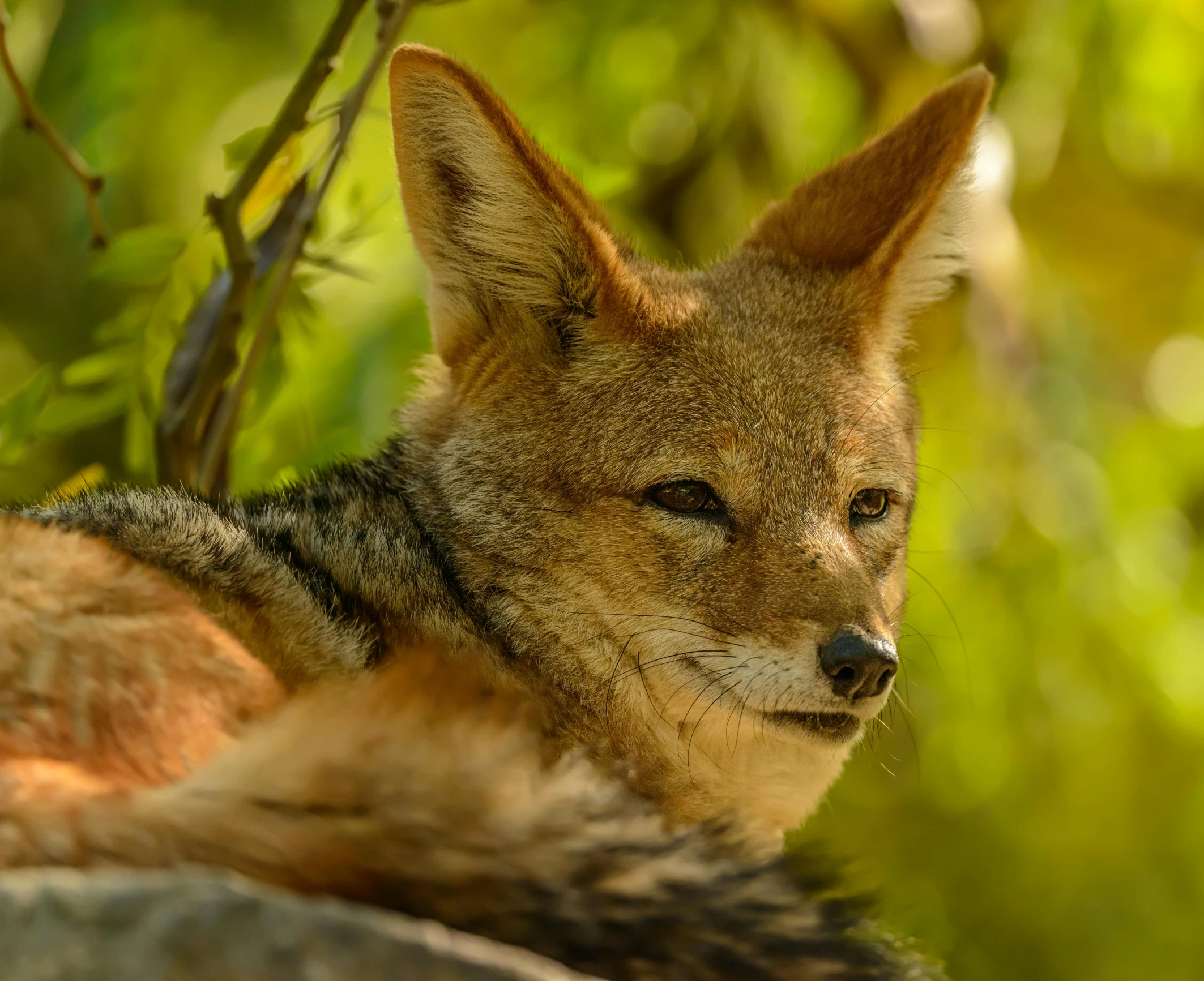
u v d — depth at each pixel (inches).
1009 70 613.3
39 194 726.5
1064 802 669.9
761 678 301.9
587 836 187.3
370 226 446.3
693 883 188.5
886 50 635.5
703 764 317.7
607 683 312.3
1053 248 705.6
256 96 664.4
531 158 317.4
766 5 641.6
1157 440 727.7
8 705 202.7
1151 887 683.4
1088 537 642.2
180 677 213.5
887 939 214.7
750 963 184.1
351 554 303.1
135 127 639.8
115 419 698.2
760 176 674.8
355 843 175.2
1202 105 665.6
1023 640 644.7
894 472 335.3
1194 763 673.0
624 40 647.1
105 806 174.1
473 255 330.6
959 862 682.8
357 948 150.6
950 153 357.1
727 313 336.8
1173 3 613.9
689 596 311.3
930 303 375.6
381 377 532.7
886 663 295.7
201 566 281.0
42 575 213.8
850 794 669.9
